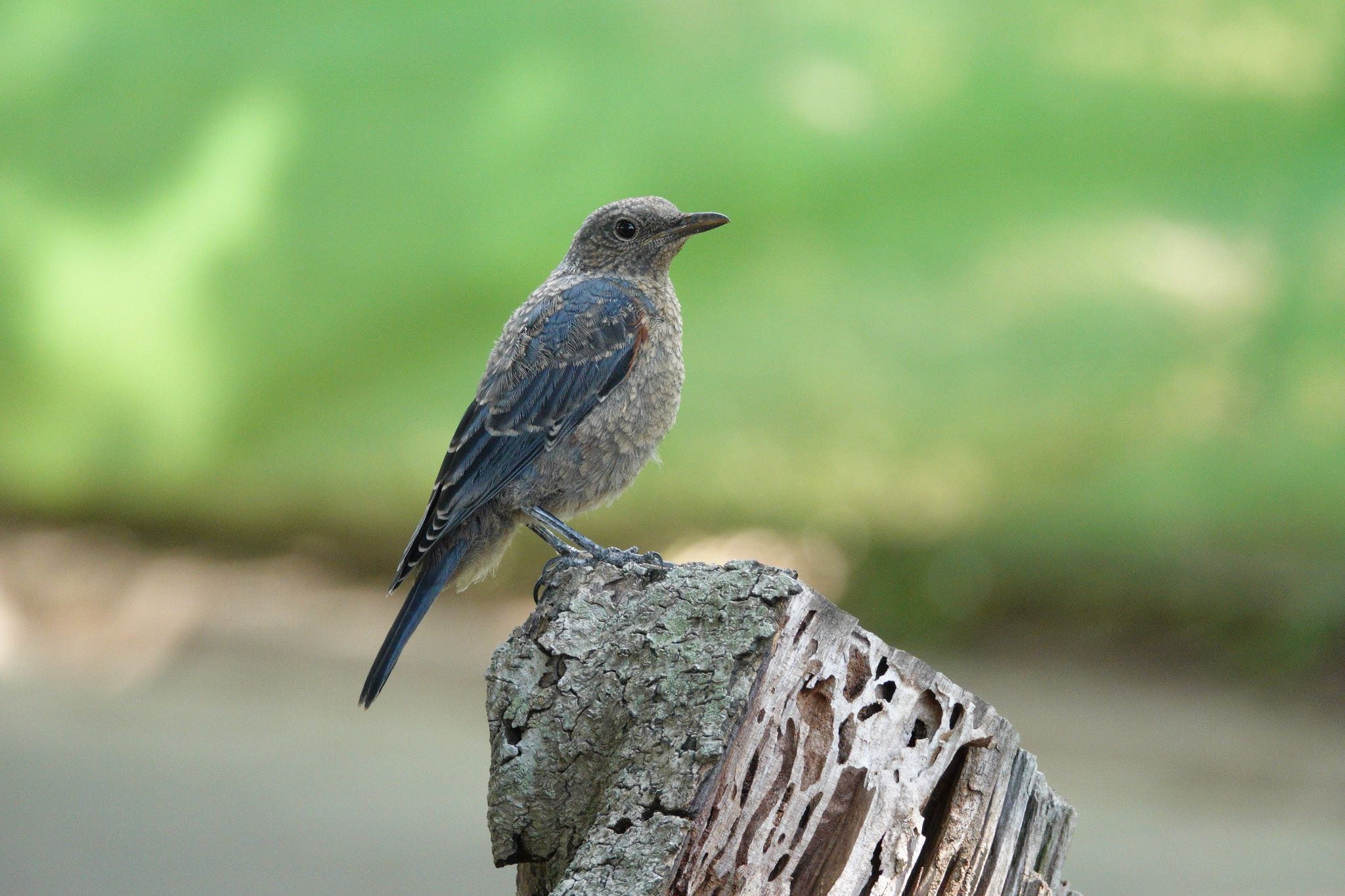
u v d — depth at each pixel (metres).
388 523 18.53
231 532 18.92
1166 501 16.62
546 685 4.37
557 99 15.20
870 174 15.30
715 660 4.17
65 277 16.19
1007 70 14.66
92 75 16.08
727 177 15.22
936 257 15.48
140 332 16.30
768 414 17.25
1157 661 16.03
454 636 17.02
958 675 15.97
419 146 15.34
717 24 15.31
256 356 16.28
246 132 15.75
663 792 4.06
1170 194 14.23
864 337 16.56
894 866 4.22
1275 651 15.73
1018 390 16.42
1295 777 12.91
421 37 15.57
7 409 17.14
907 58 15.14
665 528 18.45
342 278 15.62
